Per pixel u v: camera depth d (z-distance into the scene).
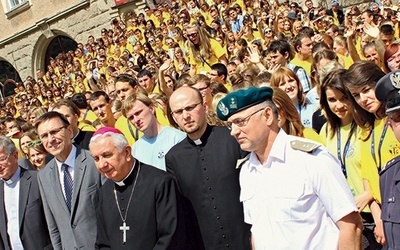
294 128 3.58
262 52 8.37
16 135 7.04
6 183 4.57
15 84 24.41
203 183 3.57
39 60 23.34
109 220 3.59
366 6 12.94
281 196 2.67
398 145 3.32
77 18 21.39
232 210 3.49
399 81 2.53
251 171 2.88
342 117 3.78
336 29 9.04
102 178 4.15
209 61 8.98
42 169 4.41
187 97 3.62
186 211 3.59
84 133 5.23
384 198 2.73
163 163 4.36
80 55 17.55
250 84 4.54
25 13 23.28
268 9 12.52
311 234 2.64
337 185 2.63
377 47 5.56
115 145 3.48
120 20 18.19
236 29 12.20
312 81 6.23
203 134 3.67
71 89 14.38
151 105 4.53
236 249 3.47
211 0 14.45
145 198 3.46
